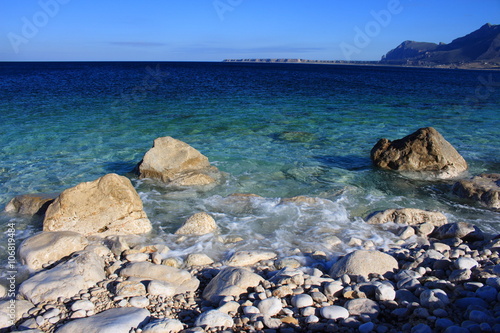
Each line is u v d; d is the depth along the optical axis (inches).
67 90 1258.0
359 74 3262.8
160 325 172.4
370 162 517.7
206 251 282.4
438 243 276.5
